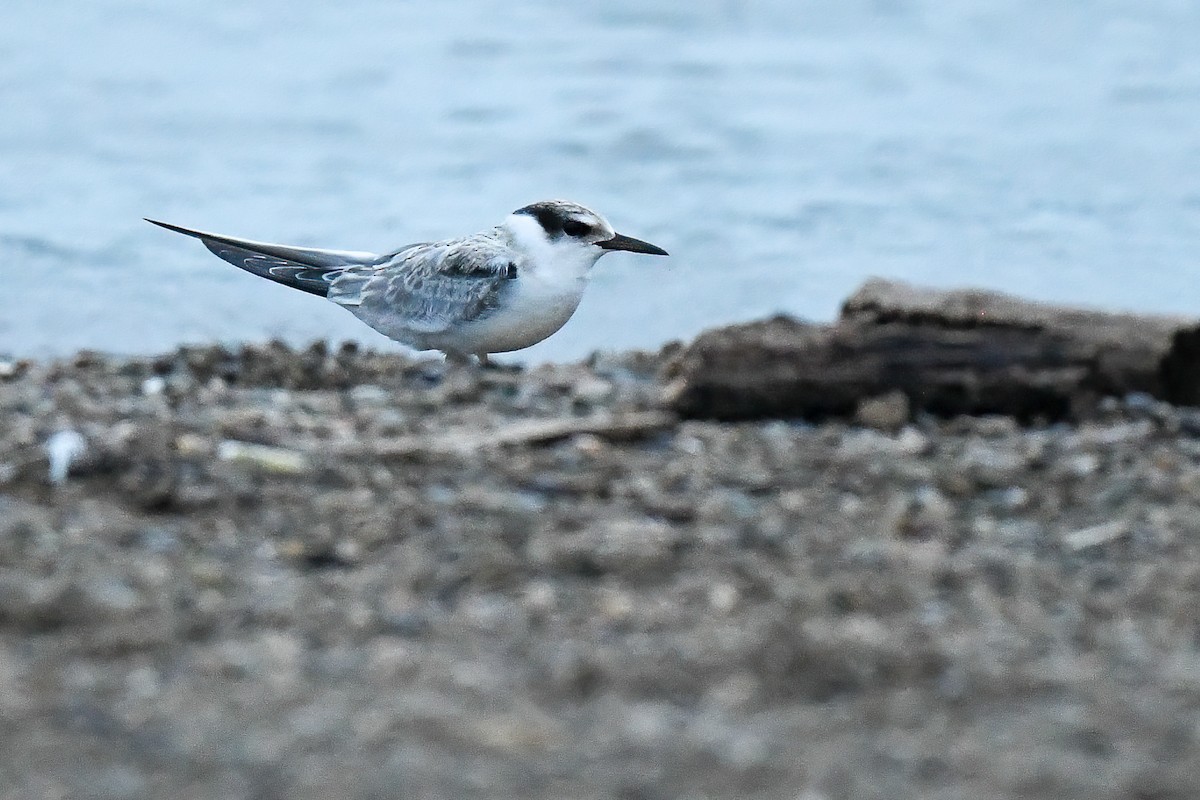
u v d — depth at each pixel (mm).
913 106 29469
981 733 8281
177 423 12430
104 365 14555
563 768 7906
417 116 28938
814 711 8508
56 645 9062
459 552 10297
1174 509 11227
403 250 16438
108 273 21891
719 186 25672
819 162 26688
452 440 12211
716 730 8281
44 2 35875
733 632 9289
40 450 11648
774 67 31672
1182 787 7781
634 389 13891
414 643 9172
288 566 10172
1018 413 13078
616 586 9930
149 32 34094
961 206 24859
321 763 7914
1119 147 27312
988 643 9242
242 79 31141
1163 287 21844
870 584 9906
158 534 10531
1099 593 9961
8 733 8117
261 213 24531
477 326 15750
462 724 8281
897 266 22672
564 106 29297
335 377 14250
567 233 15680
